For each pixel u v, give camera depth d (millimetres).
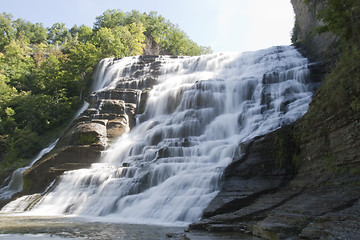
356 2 12867
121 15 82500
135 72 44625
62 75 50656
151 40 79812
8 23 94812
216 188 15938
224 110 29438
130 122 34844
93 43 60812
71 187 23219
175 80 39125
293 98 24172
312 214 9547
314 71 26625
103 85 47344
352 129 11555
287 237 8312
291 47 36750
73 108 48812
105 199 19469
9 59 66250
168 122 31078
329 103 12844
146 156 24766
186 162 20703
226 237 9570
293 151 15391
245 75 34344
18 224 14195
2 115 46469
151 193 18016
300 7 37688
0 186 32469
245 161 16266
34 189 27453
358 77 11320
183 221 14445
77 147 28781
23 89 57312
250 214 11812
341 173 11938
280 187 14500
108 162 28734
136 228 12617
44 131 45344
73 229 12391
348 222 7738
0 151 40562
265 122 22547
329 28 14438
